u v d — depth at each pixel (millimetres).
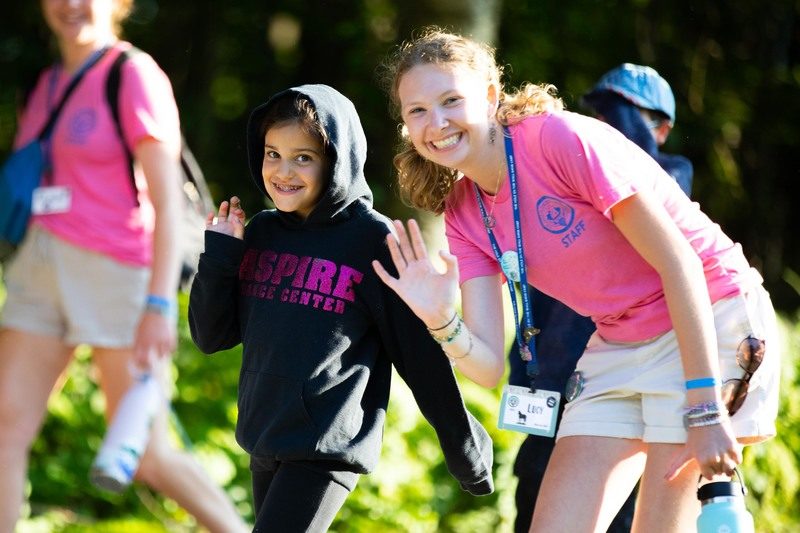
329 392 8133
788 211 28766
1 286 12141
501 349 8305
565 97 27266
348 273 8250
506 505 14180
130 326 9344
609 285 7934
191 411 13383
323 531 8195
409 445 14055
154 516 13141
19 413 9281
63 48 9477
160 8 27438
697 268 7559
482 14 20422
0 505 9164
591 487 7988
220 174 26547
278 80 27562
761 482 15008
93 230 9180
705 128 26938
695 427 7484
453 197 8484
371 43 25078
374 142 23328
